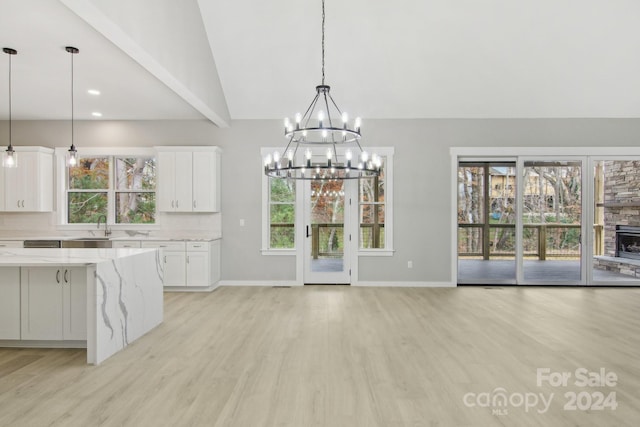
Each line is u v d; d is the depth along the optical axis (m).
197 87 4.58
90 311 3.04
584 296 5.41
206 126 6.18
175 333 3.80
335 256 6.21
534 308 4.75
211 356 3.20
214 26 4.85
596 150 5.99
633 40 4.94
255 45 5.09
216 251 6.00
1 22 3.16
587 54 5.13
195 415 2.26
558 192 6.11
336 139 6.15
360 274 6.15
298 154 6.15
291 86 5.66
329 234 6.21
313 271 6.21
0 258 3.31
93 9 2.51
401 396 2.50
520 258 6.11
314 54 5.22
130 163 6.34
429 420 2.22
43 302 3.35
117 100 5.22
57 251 3.85
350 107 5.96
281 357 3.17
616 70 5.31
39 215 6.19
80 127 6.21
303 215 6.15
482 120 6.05
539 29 4.87
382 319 4.27
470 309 4.70
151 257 3.94
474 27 4.88
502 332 3.82
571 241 6.15
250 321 4.20
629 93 5.64
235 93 5.78
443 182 6.10
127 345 3.45
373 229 6.20
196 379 2.75
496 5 4.65
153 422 2.19
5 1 2.85
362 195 6.20
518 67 5.32
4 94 4.97
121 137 6.18
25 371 2.90
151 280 3.93
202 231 6.18
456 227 6.08
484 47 5.09
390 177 6.10
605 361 3.10
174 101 5.27
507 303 5.00
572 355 3.22
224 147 6.18
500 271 7.47
